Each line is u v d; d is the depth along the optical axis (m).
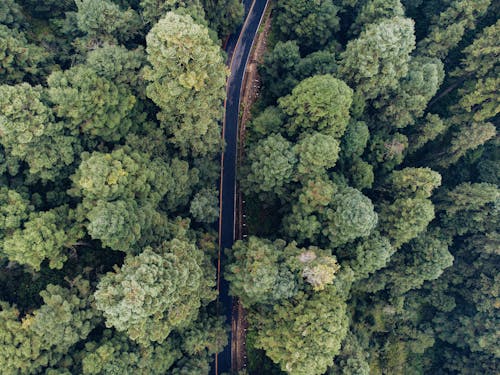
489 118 78.62
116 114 54.69
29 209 50.91
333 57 71.94
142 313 45.94
